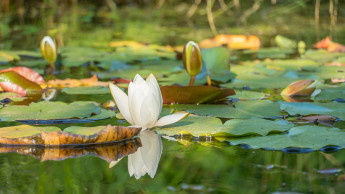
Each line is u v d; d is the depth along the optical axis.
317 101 2.66
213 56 2.93
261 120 2.51
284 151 2.40
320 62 3.04
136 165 2.35
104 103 2.63
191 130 2.47
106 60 3.09
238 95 2.70
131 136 2.45
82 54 3.16
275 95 2.72
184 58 2.73
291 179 2.30
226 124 2.49
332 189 2.27
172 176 2.32
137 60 3.12
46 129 2.45
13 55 3.09
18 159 2.37
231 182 2.29
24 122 2.51
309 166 2.34
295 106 2.59
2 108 2.58
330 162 2.35
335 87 2.76
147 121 2.46
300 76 2.88
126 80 2.83
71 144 2.43
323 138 2.43
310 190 2.27
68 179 2.31
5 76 2.74
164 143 2.44
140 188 2.28
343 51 3.19
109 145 2.43
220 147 2.42
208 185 2.29
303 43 3.31
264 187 2.28
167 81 2.84
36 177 2.31
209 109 2.59
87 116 2.54
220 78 2.87
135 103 2.45
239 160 2.36
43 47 2.95
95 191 2.27
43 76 2.91
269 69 2.95
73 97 2.70
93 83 2.81
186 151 2.40
